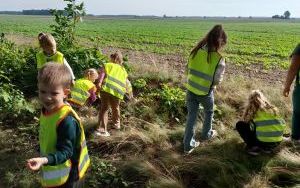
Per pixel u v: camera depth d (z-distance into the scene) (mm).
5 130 7062
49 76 3117
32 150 6332
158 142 6547
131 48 23391
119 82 6902
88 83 7699
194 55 6012
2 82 8773
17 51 10320
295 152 6117
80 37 31984
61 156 3180
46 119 3289
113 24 70688
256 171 5691
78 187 3557
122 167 5789
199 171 5668
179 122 7621
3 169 5781
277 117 6113
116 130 7168
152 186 5312
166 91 8336
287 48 26953
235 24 89438
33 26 51625
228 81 9820
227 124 7492
